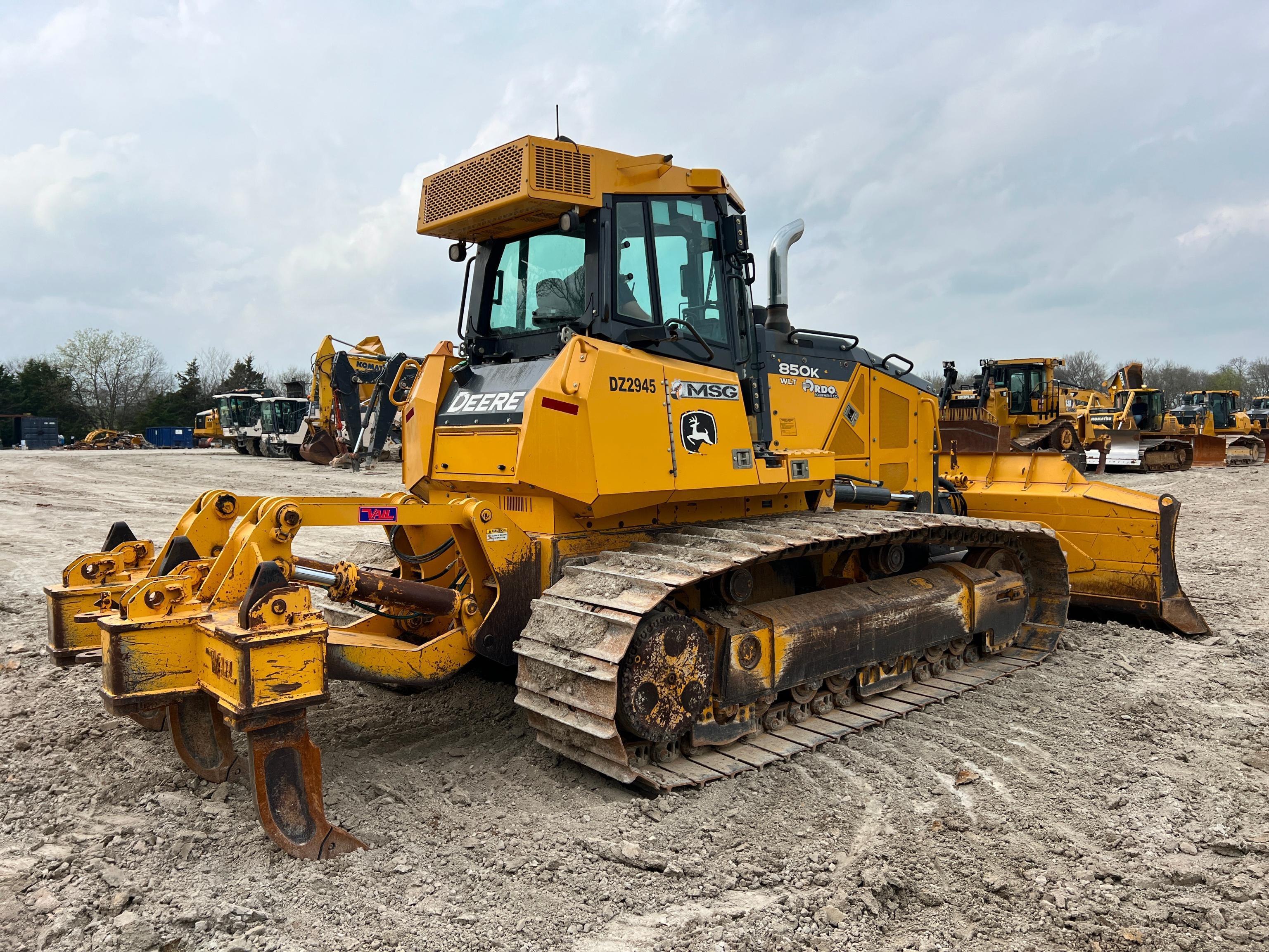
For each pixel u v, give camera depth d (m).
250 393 37.91
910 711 5.51
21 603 7.80
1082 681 6.19
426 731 5.03
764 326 6.13
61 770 4.32
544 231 5.17
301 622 3.41
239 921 3.06
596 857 3.62
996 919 3.24
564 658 4.04
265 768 3.46
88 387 73.19
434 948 2.97
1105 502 7.64
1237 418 35.50
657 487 4.65
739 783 4.36
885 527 5.20
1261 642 7.23
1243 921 3.23
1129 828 3.99
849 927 3.18
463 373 5.33
